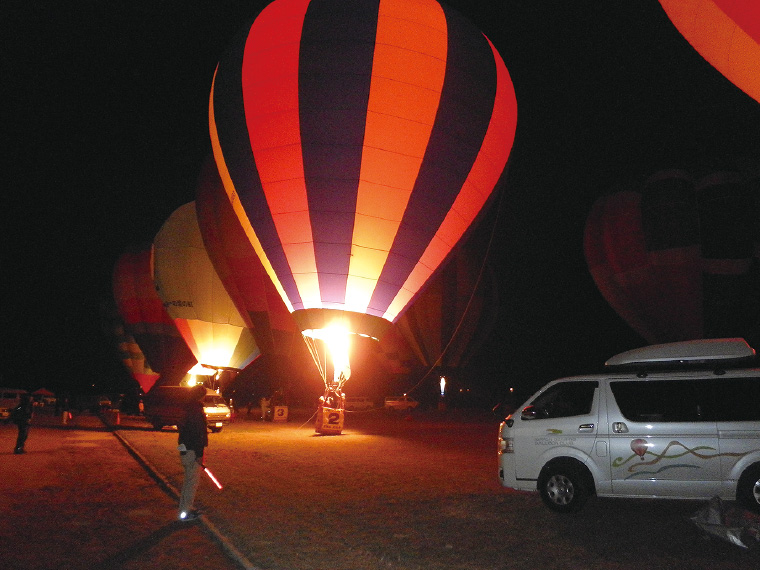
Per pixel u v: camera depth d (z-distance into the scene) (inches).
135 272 1489.9
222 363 1178.6
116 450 616.7
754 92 444.8
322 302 685.3
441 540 246.2
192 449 287.7
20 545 237.9
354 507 312.5
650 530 262.8
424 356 1251.2
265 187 676.7
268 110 666.2
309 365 1229.1
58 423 1110.4
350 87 647.1
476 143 684.7
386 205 658.2
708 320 890.1
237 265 994.7
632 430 284.5
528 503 322.7
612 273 971.3
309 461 503.5
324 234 663.1
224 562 217.3
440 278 1198.3
